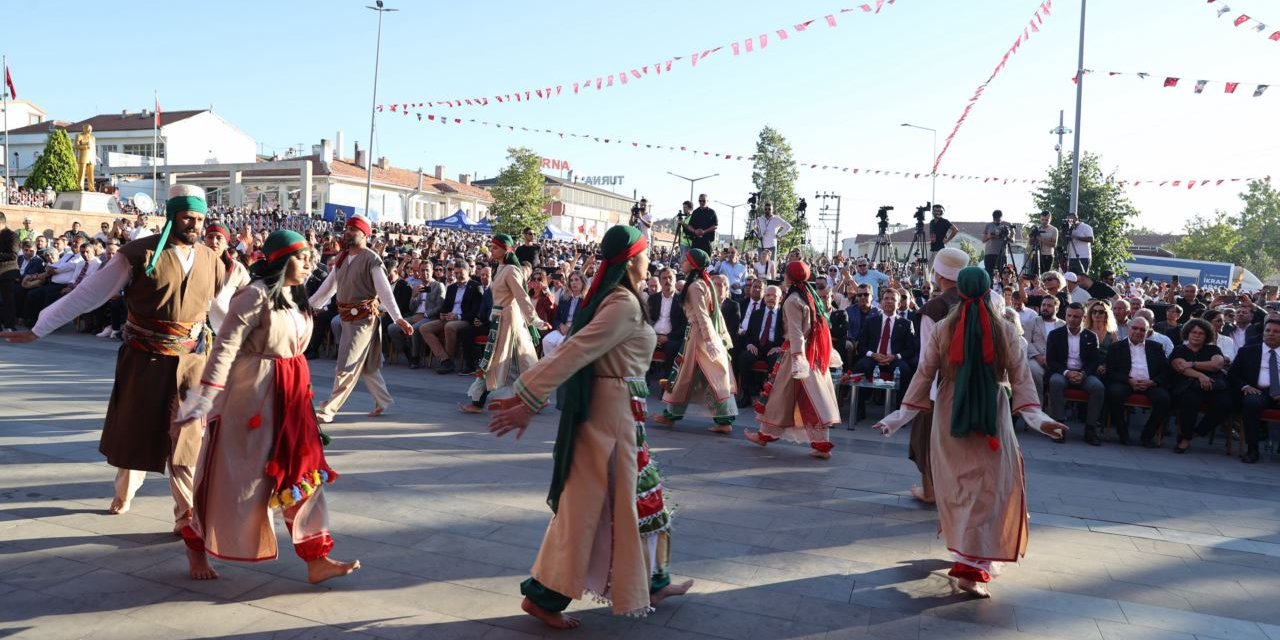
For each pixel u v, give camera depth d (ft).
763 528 17.49
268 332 12.69
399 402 29.71
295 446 12.73
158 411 14.37
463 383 35.42
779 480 21.50
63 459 19.65
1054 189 71.26
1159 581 15.46
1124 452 27.78
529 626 12.23
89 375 31.35
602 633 12.19
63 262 45.98
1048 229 48.49
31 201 104.78
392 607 12.66
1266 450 28.73
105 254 43.83
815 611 13.35
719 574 14.79
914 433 19.65
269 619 12.05
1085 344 30.01
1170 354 29.01
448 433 24.77
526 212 173.17
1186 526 19.08
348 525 16.26
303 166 154.61
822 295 38.45
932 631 12.80
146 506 16.69
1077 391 29.45
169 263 14.17
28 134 223.51
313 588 13.20
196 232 14.46
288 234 13.00
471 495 18.58
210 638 11.39
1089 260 48.39
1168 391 28.58
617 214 321.73
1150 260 102.73
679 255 56.24
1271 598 14.78
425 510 17.39
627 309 11.75
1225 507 20.88
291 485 12.61
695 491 20.10
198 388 12.24
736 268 52.11
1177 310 35.91
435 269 45.80
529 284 37.99
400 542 15.46
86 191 101.40
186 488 14.39
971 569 14.29
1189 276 100.63
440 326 37.58
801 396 23.99
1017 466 14.55
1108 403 29.58
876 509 19.21
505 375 27.73
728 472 22.09
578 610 13.00
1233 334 34.83
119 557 14.03
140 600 12.46
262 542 12.64
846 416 31.71
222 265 15.33
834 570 15.23
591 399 11.90
